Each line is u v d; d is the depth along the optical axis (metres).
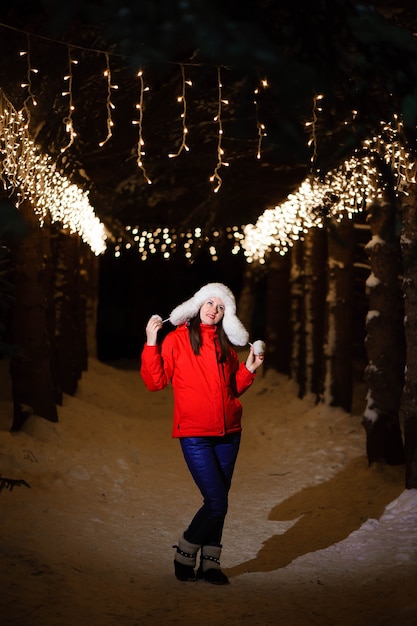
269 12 2.63
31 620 3.87
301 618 4.07
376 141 5.12
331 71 3.15
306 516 6.45
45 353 8.58
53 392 8.70
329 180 7.34
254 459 9.09
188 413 4.72
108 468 7.69
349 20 3.04
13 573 4.45
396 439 7.93
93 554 5.09
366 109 3.82
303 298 12.27
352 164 6.64
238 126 3.43
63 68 6.73
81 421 9.69
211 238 15.88
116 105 7.87
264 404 12.77
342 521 6.13
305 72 2.83
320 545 5.52
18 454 7.31
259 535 5.91
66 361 11.53
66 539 5.30
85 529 5.64
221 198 12.25
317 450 9.12
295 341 13.45
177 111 8.16
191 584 4.64
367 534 5.58
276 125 3.30
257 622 4.02
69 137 8.17
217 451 4.79
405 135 4.38
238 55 2.34
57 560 4.80
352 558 5.13
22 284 8.41
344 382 10.55
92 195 10.83
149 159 10.20
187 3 2.25
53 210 7.75
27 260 8.38
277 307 14.59
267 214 9.67
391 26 3.05
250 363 4.89
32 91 6.92
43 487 6.56
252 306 20.72
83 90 7.34
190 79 6.98
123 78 7.16
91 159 9.62
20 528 5.33
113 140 9.10
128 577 4.72
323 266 12.09
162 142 9.29
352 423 10.12
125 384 14.95
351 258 10.50
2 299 6.77
